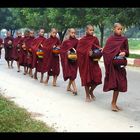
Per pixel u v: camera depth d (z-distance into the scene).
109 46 10.73
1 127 8.38
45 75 19.03
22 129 8.41
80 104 11.84
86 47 11.86
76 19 31.97
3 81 17.03
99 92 13.95
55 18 33.53
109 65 10.75
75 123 9.53
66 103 11.98
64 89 14.76
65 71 13.52
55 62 15.46
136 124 9.53
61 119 9.91
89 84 12.07
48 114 10.45
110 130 8.93
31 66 18.44
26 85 15.78
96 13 29.77
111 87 10.73
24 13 37.59
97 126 9.28
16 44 21.55
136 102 12.27
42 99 12.62
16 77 18.48
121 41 10.66
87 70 11.95
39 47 16.80
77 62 12.45
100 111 10.90
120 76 10.77
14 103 11.65
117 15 24.80
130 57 30.12
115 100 10.97
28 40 18.64
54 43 15.44
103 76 19.02
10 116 9.28
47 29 36.88
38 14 36.56
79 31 41.25
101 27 33.41
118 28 10.71
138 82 16.83
